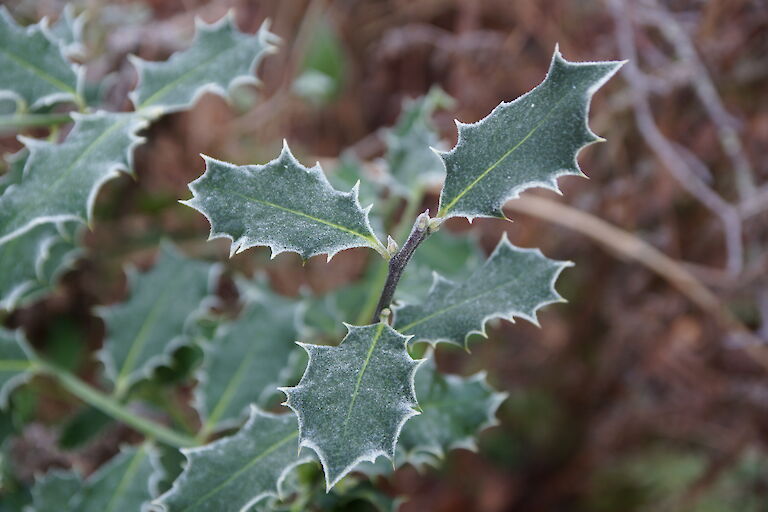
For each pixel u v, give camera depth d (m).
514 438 0.77
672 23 0.63
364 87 0.82
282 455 0.35
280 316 0.44
